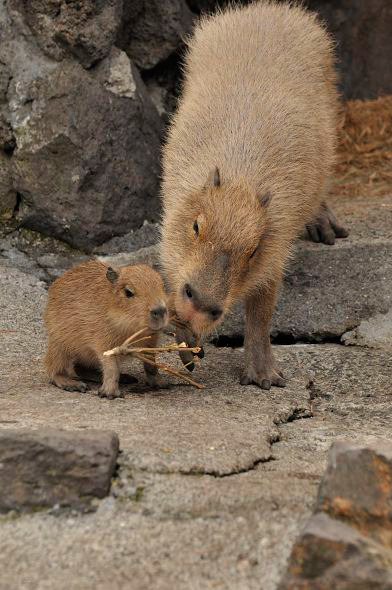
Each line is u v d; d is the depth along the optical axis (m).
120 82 14.34
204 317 8.91
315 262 13.52
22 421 7.85
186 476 7.18
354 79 20.41
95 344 9.30
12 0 13.96
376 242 13.95
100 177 13.98
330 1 19.53
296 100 11.88
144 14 15.31
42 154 13.73
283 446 8.39
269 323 10.69
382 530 6.33
